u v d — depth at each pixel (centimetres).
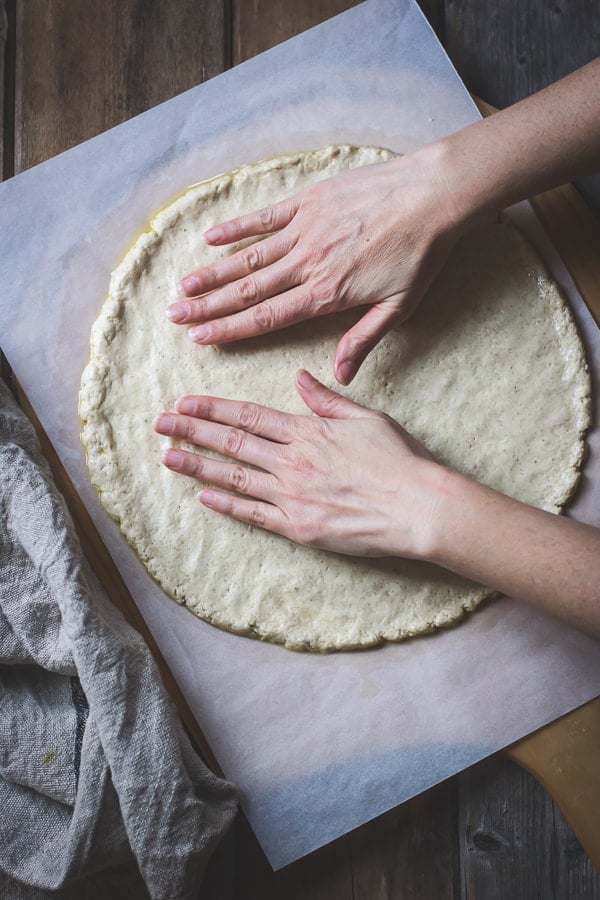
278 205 91
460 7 107
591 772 97
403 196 88
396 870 102
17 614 89
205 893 99
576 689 97
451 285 97
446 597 96
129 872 96
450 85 101
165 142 99
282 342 96
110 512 94
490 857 103
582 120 88
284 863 94
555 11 106
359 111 101
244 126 100
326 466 88
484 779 104
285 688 96
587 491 99
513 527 84
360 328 90
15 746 89
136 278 95
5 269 96
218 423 92
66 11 103
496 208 90
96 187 98
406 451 88
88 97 102
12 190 97
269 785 95
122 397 95
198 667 95
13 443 90
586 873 103
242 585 95
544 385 98
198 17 103
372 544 88
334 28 101
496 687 97
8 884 92
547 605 85
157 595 95
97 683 85
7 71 102
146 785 86
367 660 97
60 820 91
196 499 95
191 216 96
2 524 89
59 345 96
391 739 96
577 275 100
